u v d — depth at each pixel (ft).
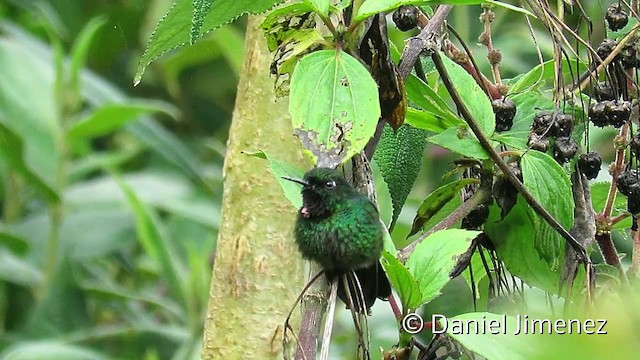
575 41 5.56
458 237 5.13
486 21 5.63
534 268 5.50
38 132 7.84
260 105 5.48
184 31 5.17
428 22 5.35
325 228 5.04
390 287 5.18
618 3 5.46
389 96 5.15
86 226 8.05
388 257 5.05
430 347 5.24
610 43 5.45
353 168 5.18
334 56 5.01
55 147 7.84
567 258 5.40
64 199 7.88
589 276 5.31
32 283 7.68
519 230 5.50
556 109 5.36
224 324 5.49
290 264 5.46
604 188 5.73
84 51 7.89
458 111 5.38
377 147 5.47
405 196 5.47
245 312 5.47
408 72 5.21
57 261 7.66
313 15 5.17
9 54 7.97
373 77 5.14
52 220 7.65
